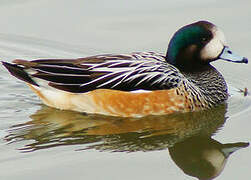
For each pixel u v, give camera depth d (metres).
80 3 19.61
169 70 14.59
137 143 13.34
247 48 17.12
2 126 14.02
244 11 18.67
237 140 13.41
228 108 14.89
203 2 19.36
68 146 13.12
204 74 14.98
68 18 18.89
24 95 15.70
